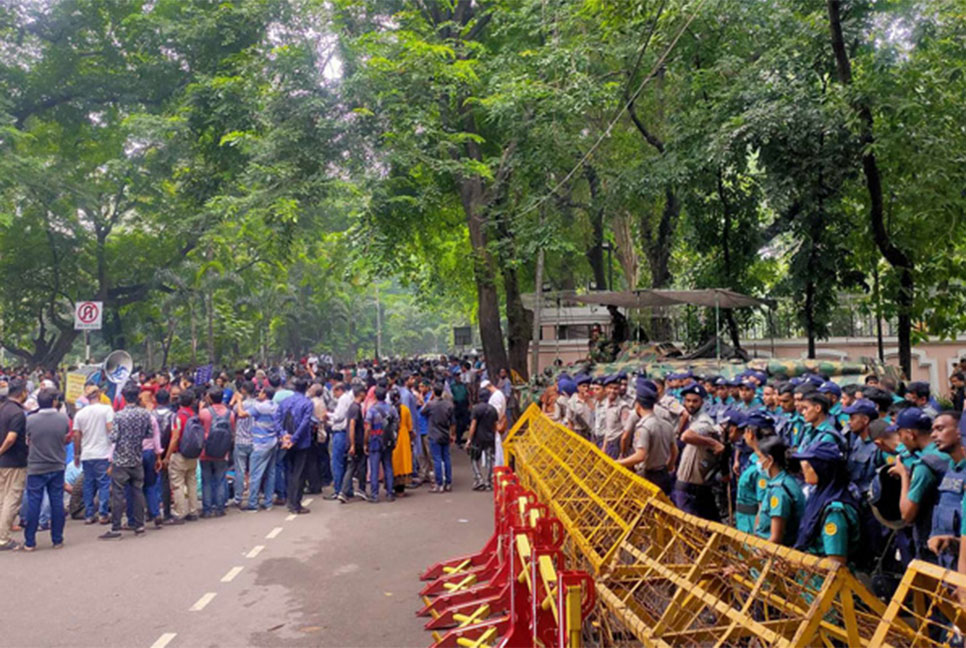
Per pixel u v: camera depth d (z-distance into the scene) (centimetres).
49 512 1018
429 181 2019
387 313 9625
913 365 2080
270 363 5928
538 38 1917
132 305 3847
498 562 734
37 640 602
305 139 1734
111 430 1052
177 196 2794
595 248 2409
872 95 1130
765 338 2064
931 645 303
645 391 725
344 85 1675
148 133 1992
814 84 1362
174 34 2230
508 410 1833
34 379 2798
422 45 1703
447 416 1298
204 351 4597
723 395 990
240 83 1888
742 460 722
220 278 3566
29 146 2683
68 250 3092
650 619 404
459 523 1020
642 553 438
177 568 812
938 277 1290
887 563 550
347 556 856
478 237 2012
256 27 2017
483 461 1359
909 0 1213
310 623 639
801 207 1392
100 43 2605
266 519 1073
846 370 1236
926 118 1138
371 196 1731
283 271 3488
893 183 1269
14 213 2712
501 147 2091
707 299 1444
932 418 540
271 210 1708
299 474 1126
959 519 440
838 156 1247
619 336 1827
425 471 1420
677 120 1584
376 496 1201
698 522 426
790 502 489
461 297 3581
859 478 620
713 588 404
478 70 1905
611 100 1664
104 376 1580
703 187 1580
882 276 1338
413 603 691
